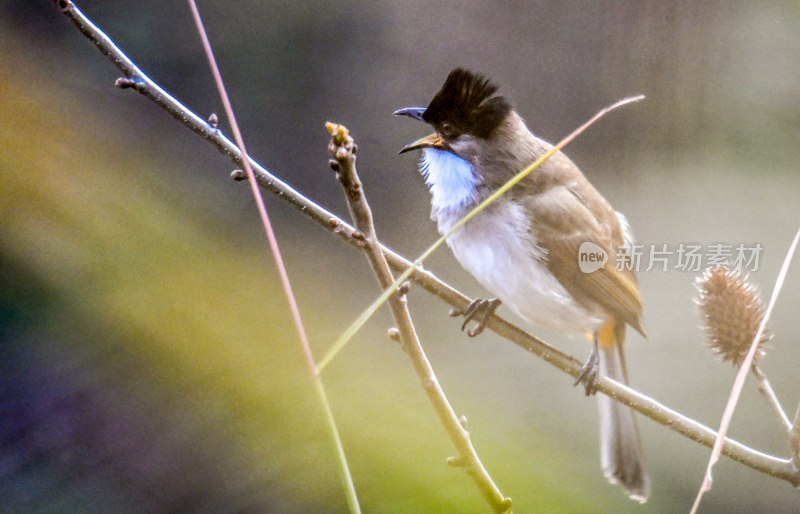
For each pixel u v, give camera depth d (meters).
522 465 9.40
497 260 6.70
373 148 12.11
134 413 9.59
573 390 10.67
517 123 6.94
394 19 12.26
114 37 12.12
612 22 11.74
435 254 11.73
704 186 11.43
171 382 9.87
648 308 11.02
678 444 10.55
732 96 11.54
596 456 9.79
